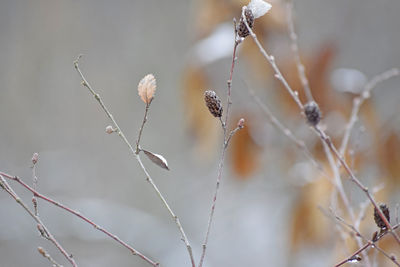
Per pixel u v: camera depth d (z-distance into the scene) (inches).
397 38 80.0
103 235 83.4
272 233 89.0
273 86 51.2
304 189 48.1
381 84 67.0
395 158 48.3
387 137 48.5
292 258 50.3
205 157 53.0
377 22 80.4
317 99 49.7
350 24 79.8
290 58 50.1
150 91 31.3
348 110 49.3
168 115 124.7
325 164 47.6
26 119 124.7
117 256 84.7
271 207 86.1
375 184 48.0
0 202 85.0
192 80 51.8
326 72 50.1
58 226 83.7
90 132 126.0
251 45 50.0
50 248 84.2
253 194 86.9
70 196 107.7
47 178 104.7
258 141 51.6
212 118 51.9
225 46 50.5
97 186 117.6
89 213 85.0
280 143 51.1
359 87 49.6
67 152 116.2
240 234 93.0
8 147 120.7
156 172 118.2
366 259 35.9
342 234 37.4
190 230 105.5
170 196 113.1
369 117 49.2
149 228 84.5
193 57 51.3
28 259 83.1
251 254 91.0
